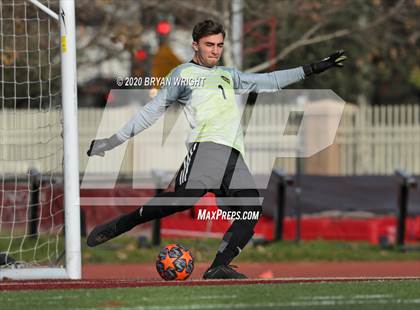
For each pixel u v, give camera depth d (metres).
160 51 59.84
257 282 33.50
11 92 71.50
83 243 63.88
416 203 72.62
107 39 90.38
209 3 76.12
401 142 83.00
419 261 63.69
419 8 84.06
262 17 75.31
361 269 58.03
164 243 65.88
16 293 31.30
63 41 41.41
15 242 61.69
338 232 71.56
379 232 71.69
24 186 64.44
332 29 88.50
